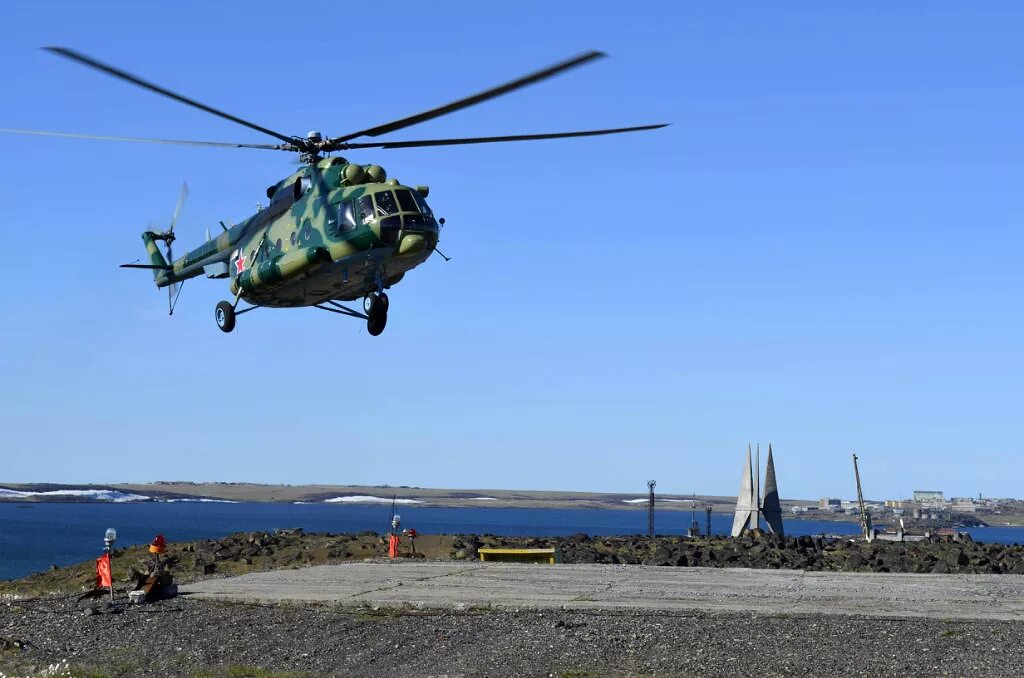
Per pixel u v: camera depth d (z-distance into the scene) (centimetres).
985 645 1758
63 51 2028
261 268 2802
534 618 2031
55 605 2272
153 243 3697
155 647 1883
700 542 4147
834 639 1814
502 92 2125
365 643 1880
